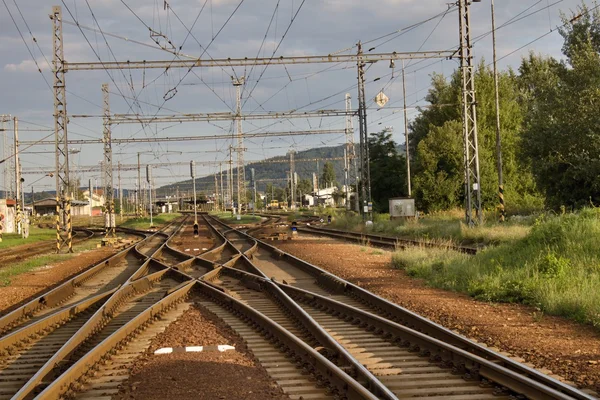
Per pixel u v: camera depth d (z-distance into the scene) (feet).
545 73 138.00
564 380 27.27
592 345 33.42
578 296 42.83
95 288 68.74
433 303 48.32
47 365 29.86
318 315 46.26
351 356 29.35
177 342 37.83
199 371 30.55
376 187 226.99
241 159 278.46
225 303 52.42
